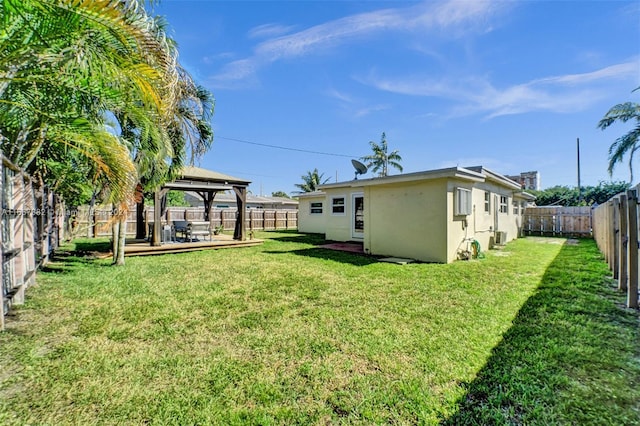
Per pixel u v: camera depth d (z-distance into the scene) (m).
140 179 7.53
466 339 3.18
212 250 10.33
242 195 12.46
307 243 12.46
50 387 2.34
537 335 3.27
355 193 12.68
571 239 14.12
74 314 3.90
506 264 7.45
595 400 2.18
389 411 2.09
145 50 3.13
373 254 9.18
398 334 3.31
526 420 1.99
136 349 2.97
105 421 2.00
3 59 3.07
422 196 8.10
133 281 5.69
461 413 2.06
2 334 3.27
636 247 4.08
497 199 11.81
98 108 4.42
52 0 2.52
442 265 7.32
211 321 3.70
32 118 4.20
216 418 2.02
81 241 12.40
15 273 4.20
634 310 4.02
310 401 2.20
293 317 3.84
